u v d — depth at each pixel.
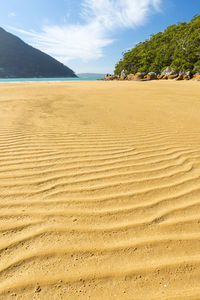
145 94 9.71
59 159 2.46
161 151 2.83
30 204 1.59
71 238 1.29
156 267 1.12
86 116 4.92
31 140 3.11
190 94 9.80
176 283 1.05
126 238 1.31
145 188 1.88
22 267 1.08
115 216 1.51
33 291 0.97
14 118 4.45
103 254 1.19
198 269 1.12
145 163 2.43
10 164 2.27
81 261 1.14
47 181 1.94
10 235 1.28
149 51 48.12
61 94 9.45
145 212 1.56
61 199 1.68
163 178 2.07
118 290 1.00
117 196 1.75
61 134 3.47
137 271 1.09
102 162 2.42
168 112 5.54
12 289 0.97
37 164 2.30
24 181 1.92
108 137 3.39
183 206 1.64
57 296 0.96
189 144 3.13
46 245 1.22
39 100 7.34
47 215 1.48
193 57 31.33
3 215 1.45
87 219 1.46
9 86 14.34
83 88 12.93
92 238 1.30
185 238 1.33
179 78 26.86
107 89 12.23
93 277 1.05
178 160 2.53
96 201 1.67
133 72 51.34
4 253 1.15
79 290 0.99
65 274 1.06
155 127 4.07
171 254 1.21
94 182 1.96
